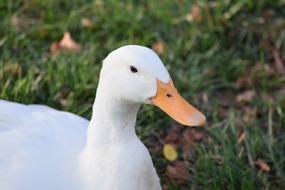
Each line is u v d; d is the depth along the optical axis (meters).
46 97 3.88
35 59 4.26
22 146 2.82
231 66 4.45
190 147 3.83
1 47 4.27
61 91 3.93
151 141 3.86
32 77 3.91
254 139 3.76
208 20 4.73
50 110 3.12
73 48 4.39
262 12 4.90
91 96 3.95
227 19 4.76
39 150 2.80
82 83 3.95
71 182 2.74
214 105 4.17
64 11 4.77
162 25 4.68
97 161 2.72
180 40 4.55
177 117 2.52
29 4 4.77
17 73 4.01
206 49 4.59
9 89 3.78
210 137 3.84
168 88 2.53
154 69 2.51
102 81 2.63
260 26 4.80
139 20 4.64
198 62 4.46
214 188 3.47
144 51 2.54
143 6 4.84
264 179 3.54
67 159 2.78
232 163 3.57
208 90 4.27
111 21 4.63
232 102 4.27
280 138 3.91
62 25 4.60
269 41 4.71
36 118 2.98
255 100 4.23
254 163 3.65
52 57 4.22
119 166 2.70
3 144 2.83
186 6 4.80
